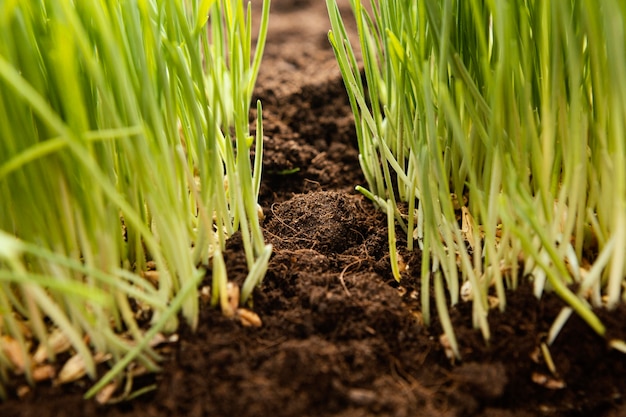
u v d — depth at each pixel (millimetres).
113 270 199
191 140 232
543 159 206
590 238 222
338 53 237
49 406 196
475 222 216
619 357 205
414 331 215
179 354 205
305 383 199
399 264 234
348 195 272
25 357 199
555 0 195
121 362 194
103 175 203
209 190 217
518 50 209
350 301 216
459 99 225
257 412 195
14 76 167
